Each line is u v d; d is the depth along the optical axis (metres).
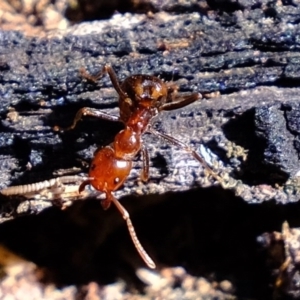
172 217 0.05
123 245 0.05
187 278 0.05
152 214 0.05
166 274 0.05
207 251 0.05
